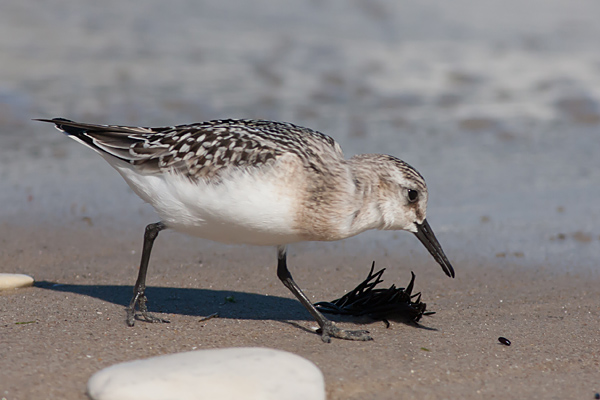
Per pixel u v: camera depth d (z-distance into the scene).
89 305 9.31
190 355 6.84
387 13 27.66
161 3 27.77
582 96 20.48
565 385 7.30
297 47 24.11
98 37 23.84
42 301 9.38
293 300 9.88
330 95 20.52
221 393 6.29
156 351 7.80
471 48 24.45
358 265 11.38
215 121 8.94
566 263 11.37
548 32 25.97
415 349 8.11
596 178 15.26
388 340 8.39
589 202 13.96
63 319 8.72
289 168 7.94
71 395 6.68
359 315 9.22
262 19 26.69
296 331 8.66
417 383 7.23
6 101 18.55
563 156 16.64
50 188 14.47
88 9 26.38
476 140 17.67
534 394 7.09
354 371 7.44
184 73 21.47
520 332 8.71
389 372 7.46
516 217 13.25
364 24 26.66
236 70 21.97
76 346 7.82
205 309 9.37
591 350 8.20
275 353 6.89
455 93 20.88
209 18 26.58
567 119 19.16
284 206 7.92
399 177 8.45
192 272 10.84
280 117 18.55
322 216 8.05
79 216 13.16
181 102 19.12
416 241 12.52
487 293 10.21
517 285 10.53
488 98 20.58
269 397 6.30
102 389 6.36
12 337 8.02
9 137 17.16
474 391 7.11
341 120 18.67
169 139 8.39
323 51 23.84
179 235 12.55
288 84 21.12
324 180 8.04
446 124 18.67
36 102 18.58
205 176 7.99
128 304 9.42
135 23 25.41
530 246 12.03
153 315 8.89
